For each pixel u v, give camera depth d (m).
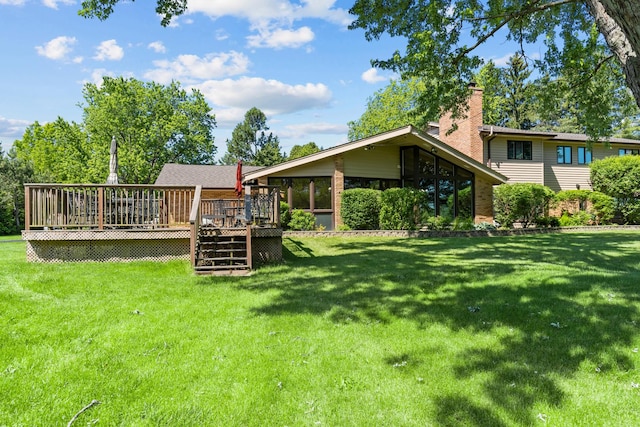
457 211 17.62
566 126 36.25
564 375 3.47
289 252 11.10
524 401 3.09
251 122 61.06
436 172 17.28
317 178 16.25
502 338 4.25
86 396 3.13
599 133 10.01
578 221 18.00
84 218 8.48
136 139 31.73
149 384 3.33
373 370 3.62
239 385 3.33
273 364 3.71
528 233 15.80
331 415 2.93
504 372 3.54
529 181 21.08
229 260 8.57
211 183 21.59
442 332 4.46
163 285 6.59
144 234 8.44
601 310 4.86
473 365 3.69
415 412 2.96
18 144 46.41
